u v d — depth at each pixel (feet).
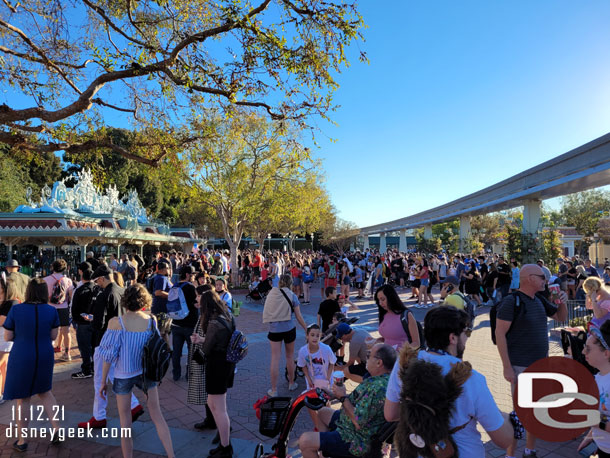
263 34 20.84
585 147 51.39
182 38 24.18
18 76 25.85
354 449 9.46
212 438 14.65
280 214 69.41
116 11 26.30
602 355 10.12
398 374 7.88
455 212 115.85
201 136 28.32
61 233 57.77
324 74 22.39
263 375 21.88
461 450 6.89
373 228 238.07
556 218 217.77
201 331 13.91
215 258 65.62
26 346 13.76
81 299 21.31
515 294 12.82
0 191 104.17
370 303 52.44
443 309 8.20
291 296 19.16
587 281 17.57
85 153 27.30
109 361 12.55
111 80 21.57
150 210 152.76
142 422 16.01
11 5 23.61
